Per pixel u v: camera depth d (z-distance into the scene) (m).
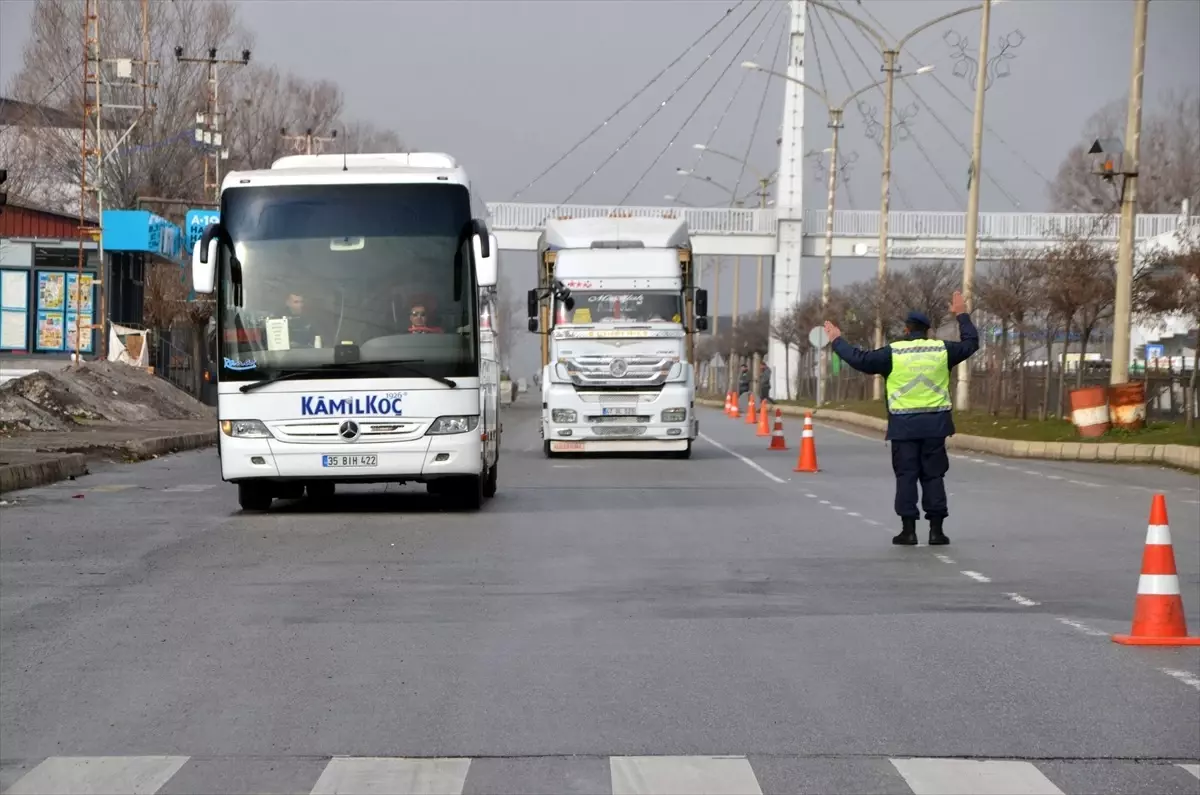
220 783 20.14
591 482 72.31
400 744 22.11
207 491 66.00
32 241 166.75
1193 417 104.12
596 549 44.94
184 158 195.75
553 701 24.84
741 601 35.16
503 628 31.52
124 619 32.53
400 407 53.19
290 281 53.34
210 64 187.62
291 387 53.06
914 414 46.28
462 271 53.84
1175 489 71.00
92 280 168.38
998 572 40.31
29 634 30.83
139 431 108.31
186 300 177.50
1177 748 21.97
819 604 34.78
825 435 132.88
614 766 20.91
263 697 25.14
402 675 26.83
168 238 177.75
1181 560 43.22
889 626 31.89
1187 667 27.70
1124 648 29.56
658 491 66.94
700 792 19.70
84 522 52.41
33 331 167.12
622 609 33.94
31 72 189.50
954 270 178.75
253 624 31.94
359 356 53.09
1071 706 24.61
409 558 42.69
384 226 53.72
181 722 23.48
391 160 58.50
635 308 89.81
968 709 24.39
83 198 153.88
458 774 20.52
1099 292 114.88
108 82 186.25
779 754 21.59
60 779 20.38
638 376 89.31
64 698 25.17
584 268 90.00
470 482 56.44
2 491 64.69
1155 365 144.88
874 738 22.52
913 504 46.59
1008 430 113.25
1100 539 48.47
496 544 46.09
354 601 34.97
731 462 88.62
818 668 27.55
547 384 90.38
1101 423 100.31
